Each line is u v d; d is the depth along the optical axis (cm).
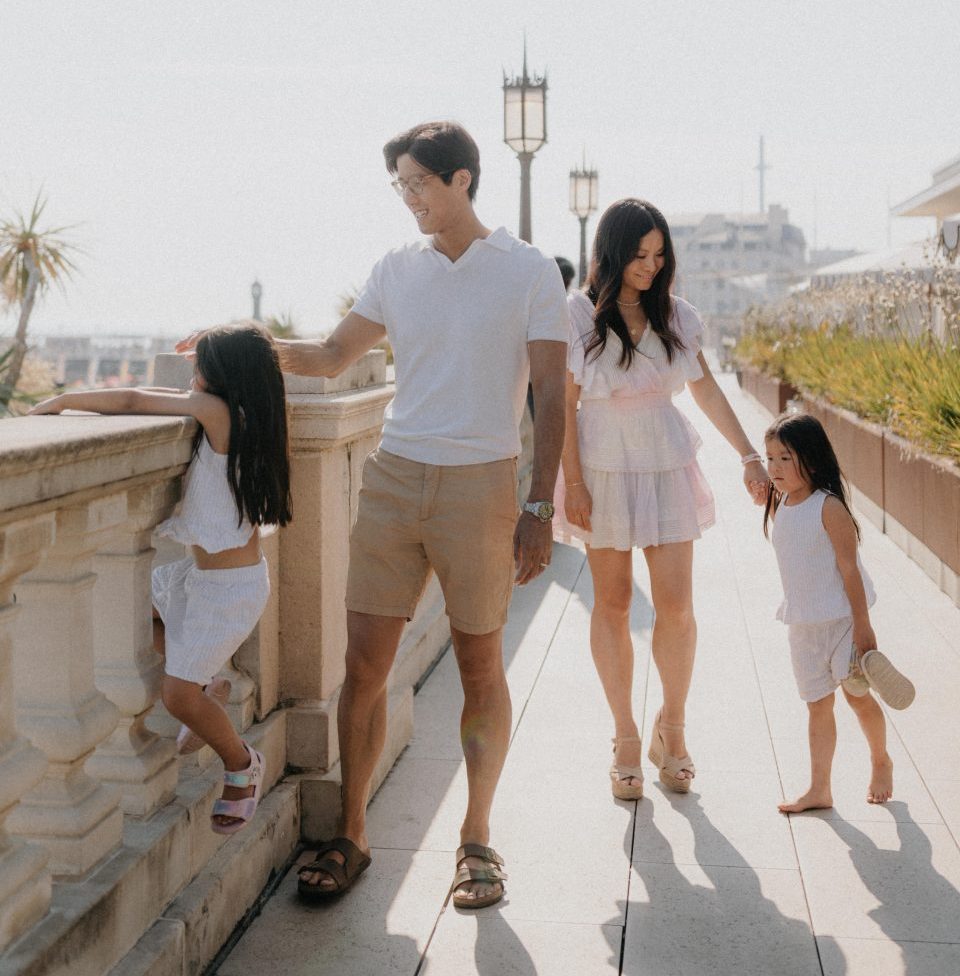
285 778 362
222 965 293
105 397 273
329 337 345
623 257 378
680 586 391
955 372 734
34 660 239
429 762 429
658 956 296
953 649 562
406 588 332
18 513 196
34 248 1562
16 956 212
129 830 271
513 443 324
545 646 579
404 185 312
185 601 288
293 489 361
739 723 468
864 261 2295
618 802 394
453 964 293
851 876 338
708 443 1423
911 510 774
